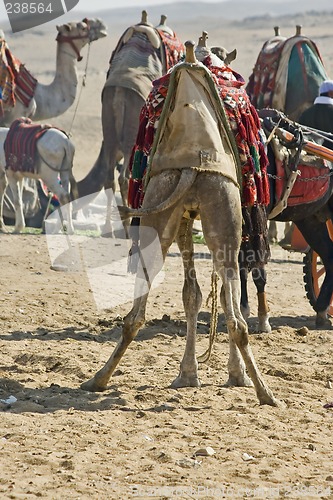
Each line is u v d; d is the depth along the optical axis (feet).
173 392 82.79
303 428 74.49
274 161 105.40
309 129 111.86
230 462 65.57
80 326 109.50
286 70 191.52
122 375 88.38
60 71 222.69
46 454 65.62
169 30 187.01
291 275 151.33
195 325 85.56
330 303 115.44
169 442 69.46
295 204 108.88
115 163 178.81
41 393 81.92
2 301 119.03
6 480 60.59
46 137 175.94
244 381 86.02
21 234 178.09
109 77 178.81
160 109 80.48
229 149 80.18
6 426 72.18
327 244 115.34
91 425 72.74
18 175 179.32
